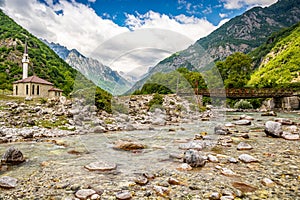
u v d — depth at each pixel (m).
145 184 3.46
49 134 8.45
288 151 5.29
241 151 5.33
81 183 3.55
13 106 12.56
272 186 3.35
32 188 3.43
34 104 13.34
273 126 7.16
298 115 16.30
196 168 4.13
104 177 3.76
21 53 73.00
